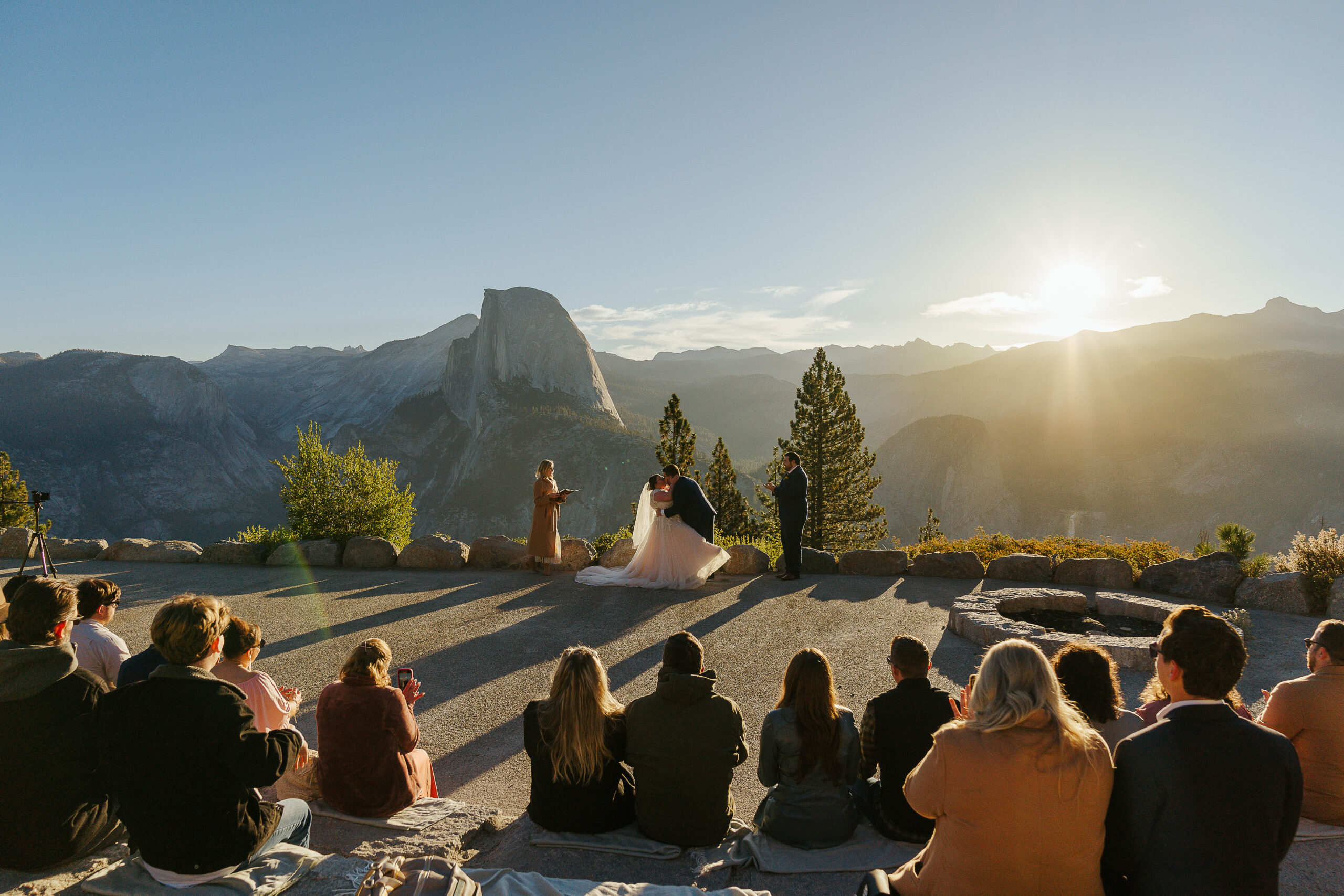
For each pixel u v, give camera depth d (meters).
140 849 3.14
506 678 7.54
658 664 7.97
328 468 15.51
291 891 3.22
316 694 7.08
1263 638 8.80
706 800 4.04
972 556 12.48
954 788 2.57
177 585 11.88
